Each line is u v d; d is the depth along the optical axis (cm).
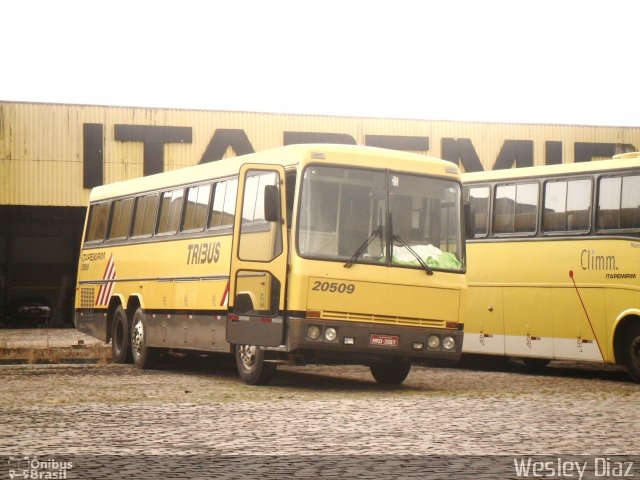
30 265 7194
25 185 5353
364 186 1898
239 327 1925
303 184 1864
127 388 1933
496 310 2508
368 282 1869
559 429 1345
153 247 2442
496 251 2512
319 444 1202
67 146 5388
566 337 2339
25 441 1222
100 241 2803
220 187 2156
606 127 5769
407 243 1912
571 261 2327
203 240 2188
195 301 2194
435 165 1967
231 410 1553
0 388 1922
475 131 5681
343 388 1967
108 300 2698
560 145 5725
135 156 5434
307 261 1838
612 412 1551
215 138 5488
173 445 1191
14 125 5353
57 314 6134
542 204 2408
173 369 2497
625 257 2208
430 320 1911
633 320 2209
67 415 1481
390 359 1917
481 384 2120
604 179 2269
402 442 1220
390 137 5622
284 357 1891
